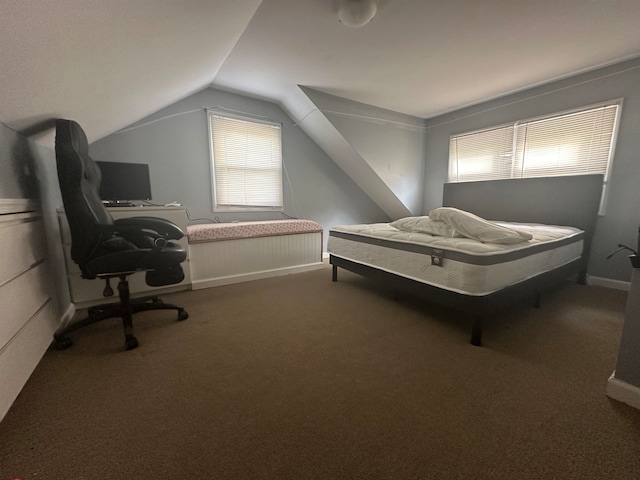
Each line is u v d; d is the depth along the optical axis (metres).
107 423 0.98
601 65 2.48
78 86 1.36
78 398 1.10
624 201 2.44
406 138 3.92
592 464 0.81
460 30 1.97
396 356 1.41
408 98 3.31
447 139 3.87
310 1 1.69
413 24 1.90
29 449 0.87
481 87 2.99
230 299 2.24
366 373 1.27
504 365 1.32
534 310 2.00
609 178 2.51
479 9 1.75
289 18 1.85
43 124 1.54
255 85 2.99
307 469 0.81
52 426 0.96
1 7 0.67
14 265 1.19
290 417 1.00
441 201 4.03
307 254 3.20
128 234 1.72
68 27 0.90
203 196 3.15
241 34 2.03
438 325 1.77
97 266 1.43
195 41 1.70
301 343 1.54
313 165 3.89
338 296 2.32
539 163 2.98
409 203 4.13
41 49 0.92
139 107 2.29
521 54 2.30
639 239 1.02
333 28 1.96
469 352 1.44
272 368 1.31
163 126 2.85
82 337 1.60
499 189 3.16
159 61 1.67
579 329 1.70
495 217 3.23
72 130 1.37
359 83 2.89
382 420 0.99
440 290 1.67
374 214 4.56
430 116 3.97
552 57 2.35
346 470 0.80
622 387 1.06
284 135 3.62
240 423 0.98
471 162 3.63
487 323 1.79
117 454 0.85
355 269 2.44
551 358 1.38
